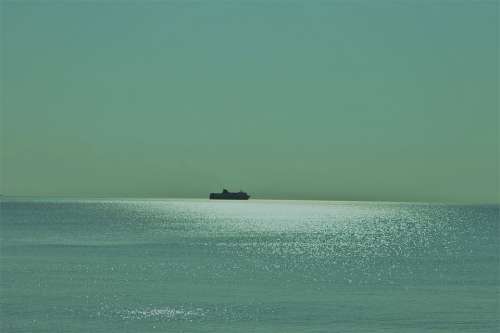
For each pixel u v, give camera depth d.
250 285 60.94
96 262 78.25
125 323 43.62
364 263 81.94
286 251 97.44
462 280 65.88
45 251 92.19
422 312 47.59
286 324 43.59
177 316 45.91
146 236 127.44
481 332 41.69
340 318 45.56
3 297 52.34
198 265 76.81
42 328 42.16
